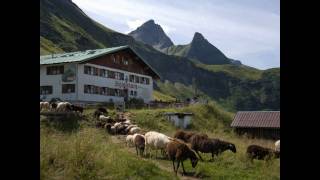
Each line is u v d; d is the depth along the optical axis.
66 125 31.17
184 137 26.59
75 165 12.84
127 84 64.50
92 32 187.88
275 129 46.16
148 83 70.00
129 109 52.44
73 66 55.50
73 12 189.38
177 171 17.98
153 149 23.44
